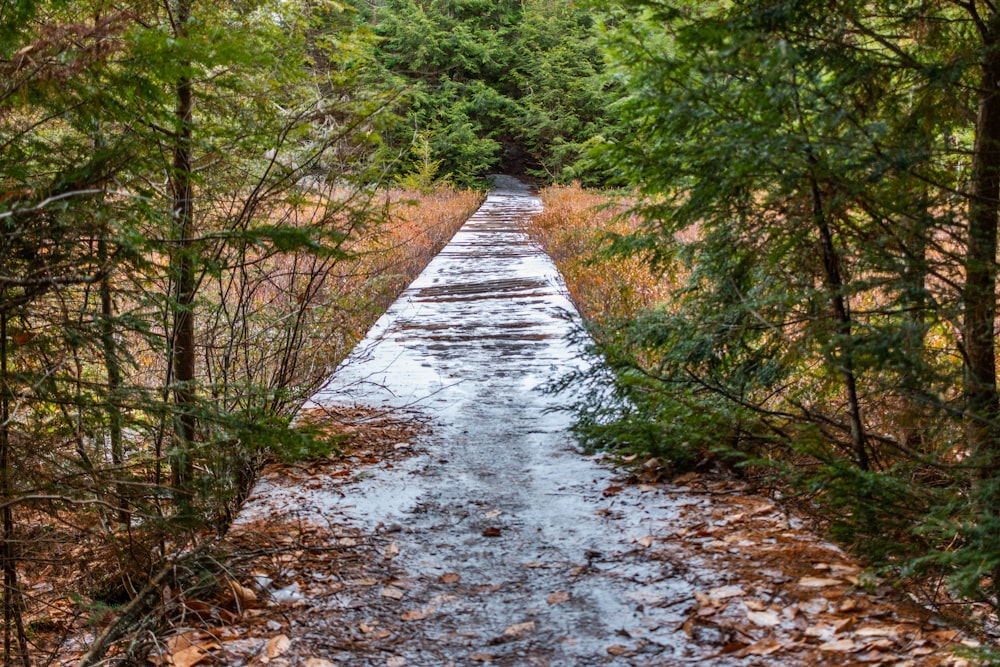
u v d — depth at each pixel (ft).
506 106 136.15
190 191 12.67
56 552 10.24
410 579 10.42
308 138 14.69
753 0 10.14
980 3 11.27
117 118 8.86
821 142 9.77
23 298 8.13
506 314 31.01
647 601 9.55
